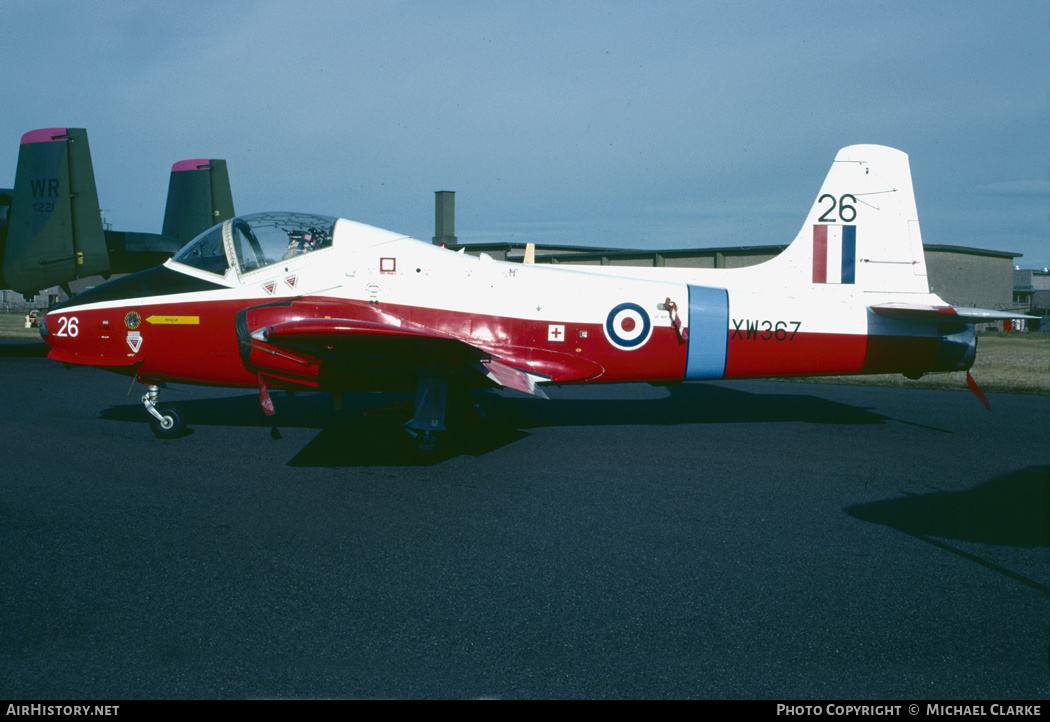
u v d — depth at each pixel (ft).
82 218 51.85
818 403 33.06
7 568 12.37
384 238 23.81
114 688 8.70
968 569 12.94
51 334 23.29
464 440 23.63
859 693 8.81
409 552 13.48
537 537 14.39
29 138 50.88
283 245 23.44
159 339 22.82
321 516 15.52
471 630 10.42
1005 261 153.79
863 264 25.82
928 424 27.50
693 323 24.54
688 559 13.32
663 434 25.04
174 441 22.88
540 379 23.89
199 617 10.67
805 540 14.39
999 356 63.82
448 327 23.36
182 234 72.18
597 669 9.36
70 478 18.24
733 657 9.72
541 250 127.95
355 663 9.42
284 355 21.95
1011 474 19.74
